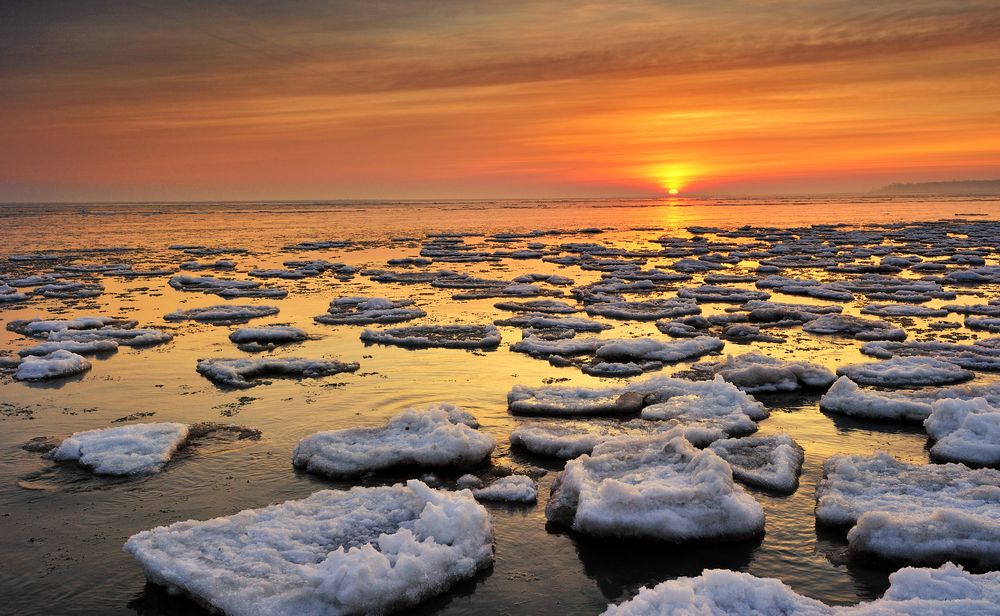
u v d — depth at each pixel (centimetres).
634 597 641
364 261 3691
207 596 664
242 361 1464
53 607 685
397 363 1523
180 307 2227
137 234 5625
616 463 923
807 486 920
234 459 1008
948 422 1071
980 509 805
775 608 634
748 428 1104
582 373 1447
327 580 661
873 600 691
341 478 947
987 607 614
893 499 844
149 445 1020
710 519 791
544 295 2464
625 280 2905
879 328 1806
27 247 4416
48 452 1026
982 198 19812
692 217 8669
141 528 825
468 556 741
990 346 1622
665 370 1469
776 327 1900
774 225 6806
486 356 1586
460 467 973
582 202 19338
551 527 824
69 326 1858
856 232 5325
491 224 7219
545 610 685
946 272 3070
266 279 2923
